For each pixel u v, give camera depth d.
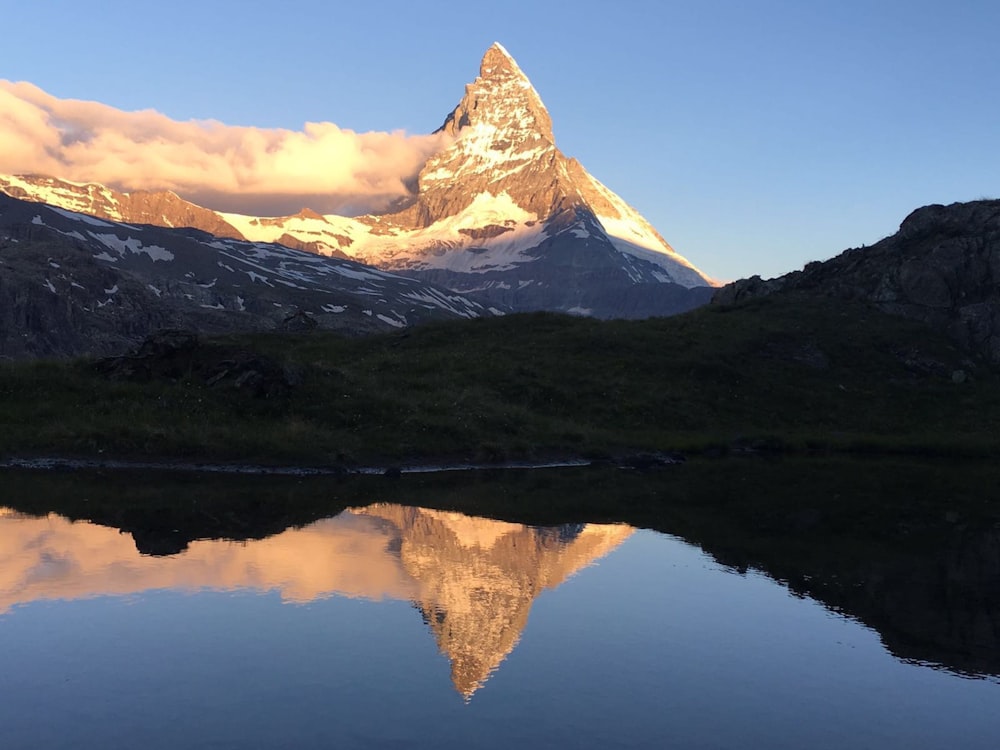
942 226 62.06
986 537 20.30
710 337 54.03
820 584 15.41
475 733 8.73
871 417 47.03
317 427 32.75
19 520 19.02
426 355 47.84
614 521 21.25
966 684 10.65
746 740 8.84
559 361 48.53
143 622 12.09
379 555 16.61
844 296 61.00
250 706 9.27
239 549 16.72
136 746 8.25
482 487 26.78
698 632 12.41
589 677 10.51
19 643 11.18
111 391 32.56
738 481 29.78
